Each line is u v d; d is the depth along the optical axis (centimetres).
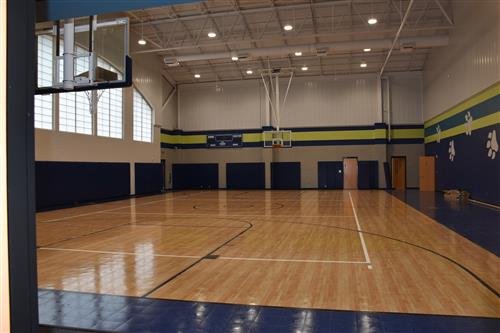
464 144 1341
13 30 234
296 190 2048
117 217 1023
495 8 1030
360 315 347
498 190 1066
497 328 316
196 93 2212
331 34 1397
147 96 1822
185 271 501
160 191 1941
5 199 227
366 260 547
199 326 329
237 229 823
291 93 2103
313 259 557
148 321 341
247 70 1983
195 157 2220
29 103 243
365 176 2033
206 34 1563
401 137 2009
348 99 2050
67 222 938
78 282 458
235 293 413
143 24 1452
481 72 1150
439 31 1534
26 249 240
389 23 1456
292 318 343
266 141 2097
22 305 237
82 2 286
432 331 312
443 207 1130
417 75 1988
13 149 233
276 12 1379
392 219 926
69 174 1334
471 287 423
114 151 1576
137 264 539
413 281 447
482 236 700
